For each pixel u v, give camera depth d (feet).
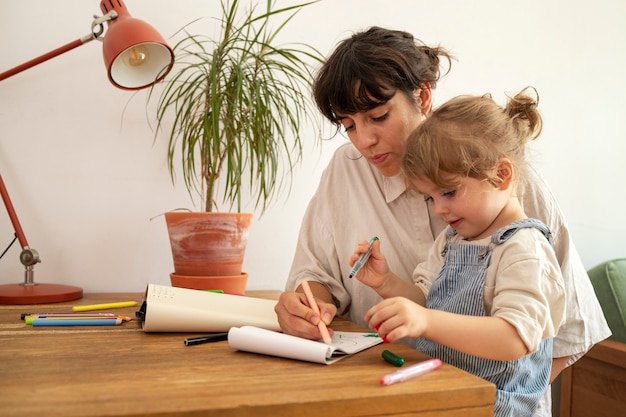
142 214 4.99
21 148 4.70
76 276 4.84
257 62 4.70
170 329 2.96
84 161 4.84
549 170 6.22
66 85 4.78
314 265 4.00
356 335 3.00
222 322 3.00
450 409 2.05
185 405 1.81
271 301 3.43
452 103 3.13
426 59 3.47
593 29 6.37
